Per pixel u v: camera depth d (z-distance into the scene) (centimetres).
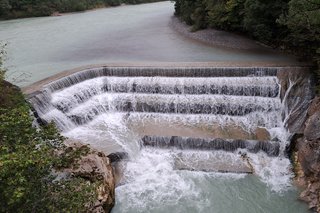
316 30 2247
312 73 2459
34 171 1094
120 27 5362
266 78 2573
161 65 2838
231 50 3447
